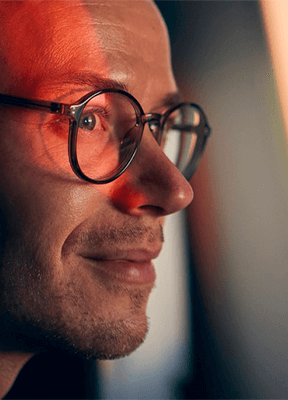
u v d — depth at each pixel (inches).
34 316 24.6
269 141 61.6
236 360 63.8
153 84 29.4
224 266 65.7
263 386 61.1
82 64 24.3
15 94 23.5
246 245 63.7
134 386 65.7
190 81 66.8
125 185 27.1
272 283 61.2
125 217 27.7
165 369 67.6
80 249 26.1
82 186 24.9
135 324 28.5
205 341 66.6
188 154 41.8
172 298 68.4
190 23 66.4
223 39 64.4
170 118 36.7
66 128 24.4
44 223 24.2
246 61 62.8
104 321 26.8
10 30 23.6
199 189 67.4
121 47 26.3
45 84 23.6
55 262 24.7
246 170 63.5
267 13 61.1
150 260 31.3
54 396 57.9
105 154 25.6
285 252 60.4
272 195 61.5
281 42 60.0
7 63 23.5
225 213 65.5
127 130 26.1
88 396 60.6
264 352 61.4
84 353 26.5
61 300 25.1
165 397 65.9
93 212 26.2
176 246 68.7
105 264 27.5
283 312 60.1
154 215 29.6
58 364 59.3
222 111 64.8
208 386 65.1
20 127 23.6
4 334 26.9
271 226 61.6
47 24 24.0
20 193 23.9
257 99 62.2
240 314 64.1
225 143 64.9
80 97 24.3
